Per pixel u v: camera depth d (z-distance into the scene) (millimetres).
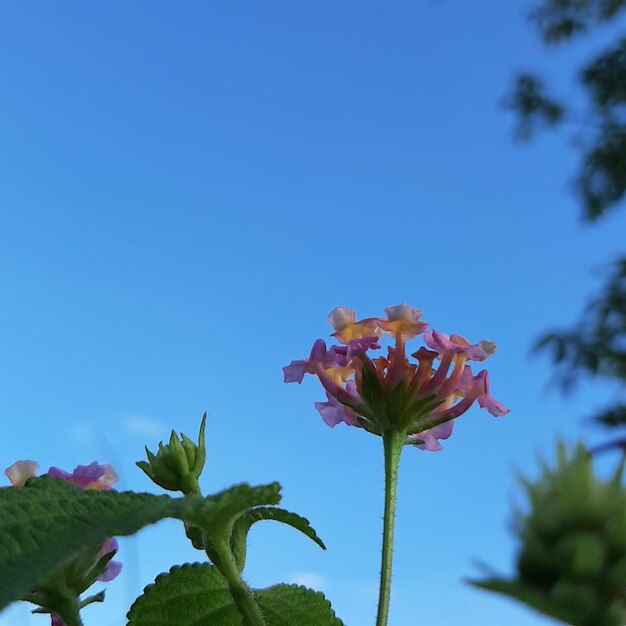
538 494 49
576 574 46
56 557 57
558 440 50
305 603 88
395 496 97
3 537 59
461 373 102
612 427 50
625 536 46
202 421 91
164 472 89
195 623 87
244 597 79
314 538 87
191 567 87
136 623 86
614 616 45
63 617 80
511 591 45
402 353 102
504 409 102
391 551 91
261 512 86
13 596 53
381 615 87
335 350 102
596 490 48
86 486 94
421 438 106
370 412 102
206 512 77
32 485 68
